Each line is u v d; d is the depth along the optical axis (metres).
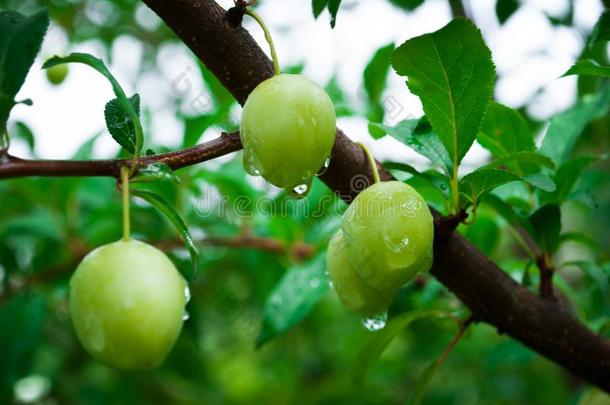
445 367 0.88
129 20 0.81
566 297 0.50
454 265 0.39
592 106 0.48
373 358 0.45
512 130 0.43
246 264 0.65
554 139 0.48
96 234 0.60
